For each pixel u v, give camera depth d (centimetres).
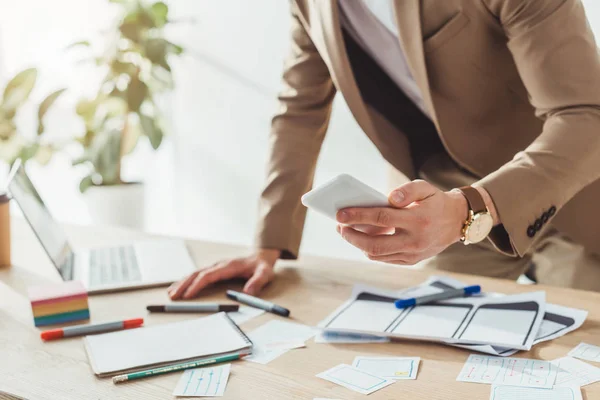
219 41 313
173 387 81
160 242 153
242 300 112
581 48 98
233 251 144
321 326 98
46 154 307
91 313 109
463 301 105
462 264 156
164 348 91
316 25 126
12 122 301
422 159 149
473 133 127
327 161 290
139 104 302
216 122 324
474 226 94
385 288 117
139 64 314
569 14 98
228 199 330
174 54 315
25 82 298
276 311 106
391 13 117
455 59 115
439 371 82
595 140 98
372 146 275
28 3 362
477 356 87
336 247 296
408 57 116
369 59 139
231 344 92
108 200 311
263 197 138
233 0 304
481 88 120
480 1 107
